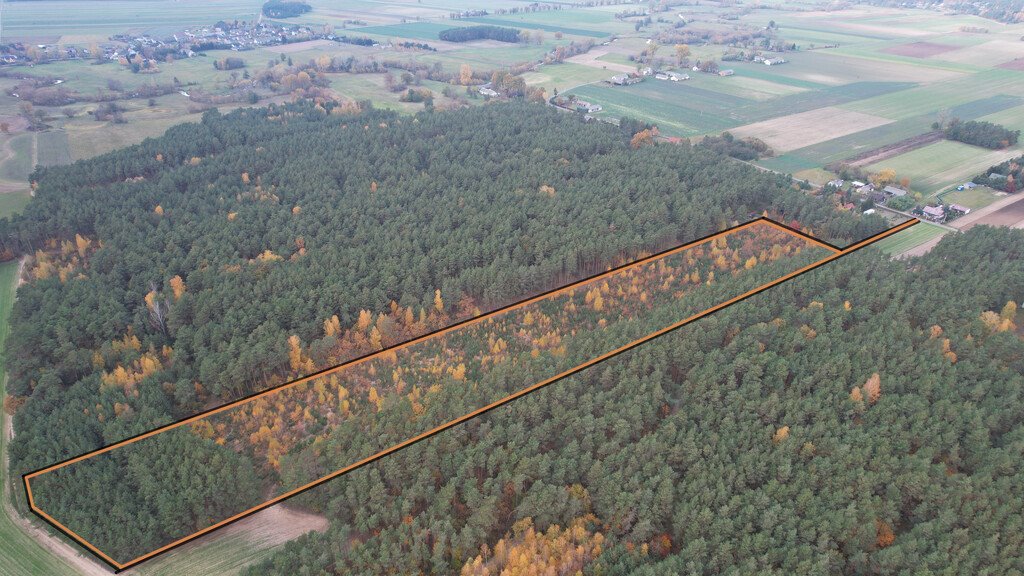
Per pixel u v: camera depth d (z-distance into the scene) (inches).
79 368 4202.8
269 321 4473.4
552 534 3154.5
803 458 3412.9
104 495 3289.9
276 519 3346.5
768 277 4793.3
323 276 4980.3
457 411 3681.1
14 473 3489.2
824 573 2886.3
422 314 4694.9
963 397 3735.2
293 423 3865.7
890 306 4402.1
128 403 3863.2
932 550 2962.6
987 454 3351.4
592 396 3774.6
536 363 4008.4
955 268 5012.3
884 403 3651.6
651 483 3287.4
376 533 3240.7
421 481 3321.9
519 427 3543.3
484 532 3171.8
